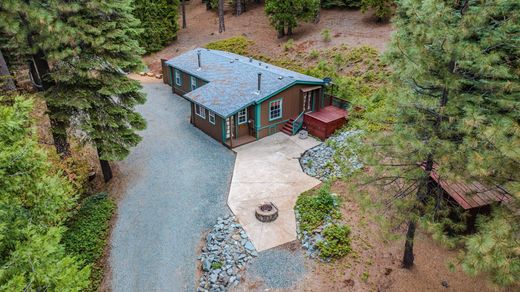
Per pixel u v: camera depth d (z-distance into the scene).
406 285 9.89
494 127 6.57
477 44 7.42
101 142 14.67
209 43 34.72
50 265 6.08
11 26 11.49
